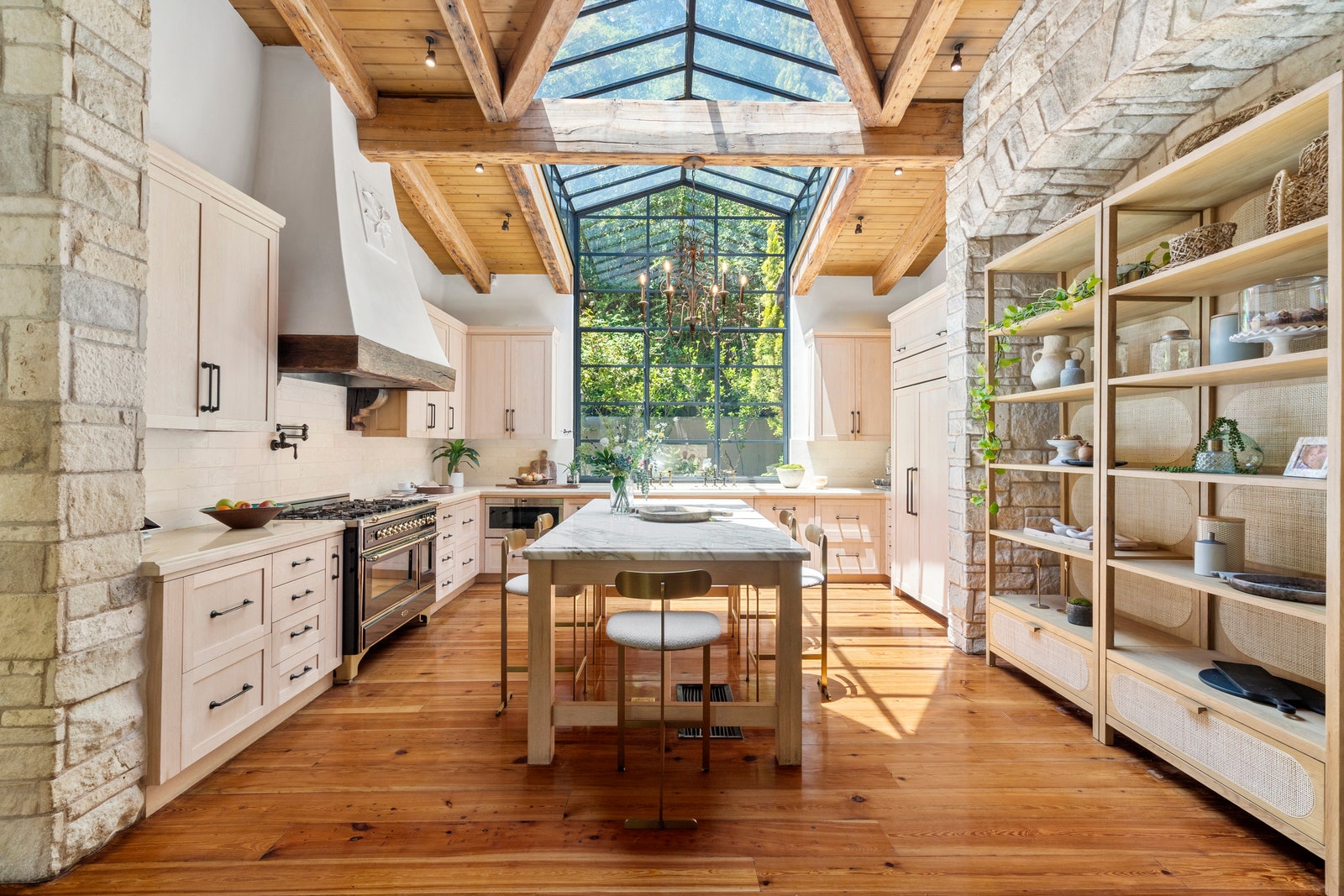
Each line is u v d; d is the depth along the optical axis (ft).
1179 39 7.43
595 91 15.28
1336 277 5.52
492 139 12.64
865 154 12.89
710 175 20.38
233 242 9.07
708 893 5.73
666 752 8.47
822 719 9.47
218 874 5.94
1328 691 5.62
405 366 12.16
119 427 6.50
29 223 5.84
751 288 21.81
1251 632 8.06
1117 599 10.82
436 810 7.01
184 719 7.12
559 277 20.08
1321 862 6.19
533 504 18.75
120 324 6.54
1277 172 7.55
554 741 8.41
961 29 11.12
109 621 6.32
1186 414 9.25
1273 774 6.18
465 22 9.89
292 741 8.67
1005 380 12.55
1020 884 5.87
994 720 9.45
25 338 5.80
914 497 16.33
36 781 5.74
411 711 9.66
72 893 5.67
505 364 19.93
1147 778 7.77
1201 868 6.10
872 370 19.97
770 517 18.98
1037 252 10.91
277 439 11.97
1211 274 7.44
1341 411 5.51
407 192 14.99
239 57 10.88
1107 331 8.69
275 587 8.79
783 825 6.75
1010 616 11.11
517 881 5.86
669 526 10.29
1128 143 9.94
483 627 14.15
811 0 10.49
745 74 14.96
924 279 20.70
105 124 6.35
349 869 6.01
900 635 13.88
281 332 10.40
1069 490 12.28
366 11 10.53
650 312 21.65
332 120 11.43
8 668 5.75
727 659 12.25
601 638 13.51
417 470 18.94
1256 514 8.07
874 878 5.94
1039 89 10.03
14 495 5.78
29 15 5.85
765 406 21.79
